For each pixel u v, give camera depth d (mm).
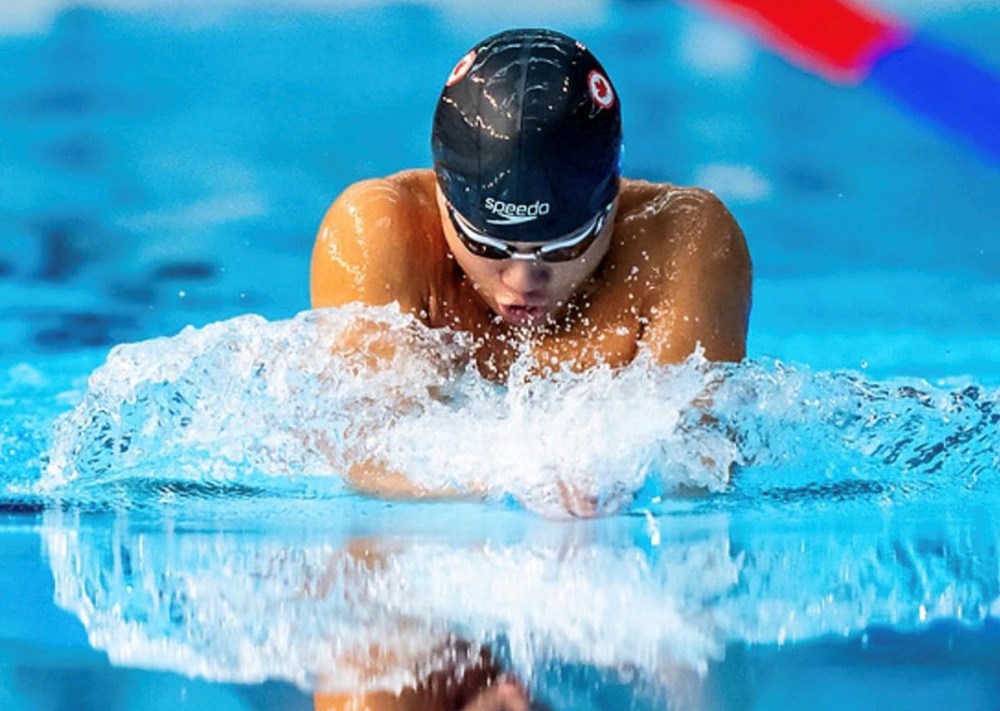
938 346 13273
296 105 19828
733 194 17328
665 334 9008
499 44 8500
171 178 17594
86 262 15273
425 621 5621
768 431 8617
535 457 8047
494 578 6230
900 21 21328
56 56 21359
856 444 8711
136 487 8289
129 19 22734
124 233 15984
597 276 9172
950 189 17391
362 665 5102
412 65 21266
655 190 9750
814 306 14438
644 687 4848
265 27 22672
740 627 5516
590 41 21938
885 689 4867
